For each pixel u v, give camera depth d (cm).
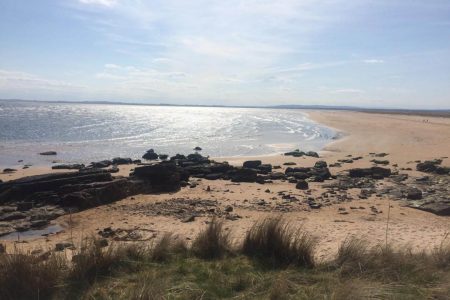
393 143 3941
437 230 1199
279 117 10888
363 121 7838
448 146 3588
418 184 1978
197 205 1534
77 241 1084
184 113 14675
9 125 5900
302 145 4112
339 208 1498
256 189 1873
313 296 576
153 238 1073
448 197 1638
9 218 1345
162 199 1648
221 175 2195
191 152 3638
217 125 7362
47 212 1402
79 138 4594
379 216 1387
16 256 625
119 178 1769
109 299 561
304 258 745
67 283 606
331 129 6100
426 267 691
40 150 3534
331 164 2689
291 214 1399
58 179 1642
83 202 1492
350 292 568
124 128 6178
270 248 772
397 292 590
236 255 769
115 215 1402
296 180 2067
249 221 1283
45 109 13450
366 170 2220
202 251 778
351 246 766
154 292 564
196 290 587
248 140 4672
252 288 607
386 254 738
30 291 569
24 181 1627
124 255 714
